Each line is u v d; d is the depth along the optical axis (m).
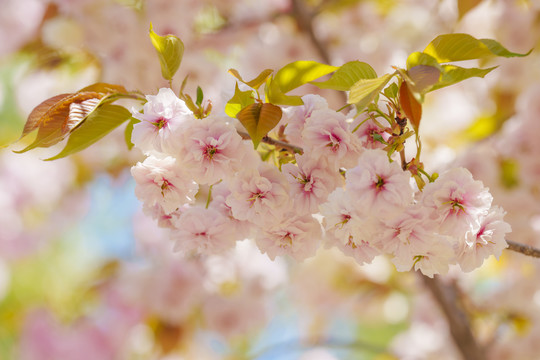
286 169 1.28
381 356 2.83
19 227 3.19
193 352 2.85
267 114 1.27
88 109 1.29
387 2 2.74
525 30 2.26
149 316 2.64
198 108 1.29
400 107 1.27
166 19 2.07
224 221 1.30
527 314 2.31
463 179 1.25
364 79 1.24
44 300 3.18
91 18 2.08
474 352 2.07
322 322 3.12
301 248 1.29
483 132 2.50
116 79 2.02
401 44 2.62
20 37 2.35
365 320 3.02
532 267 2.23
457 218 1.25
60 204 3.19
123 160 2.62
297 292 3.07
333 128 1.27
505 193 2.14
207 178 1.26
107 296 2.77
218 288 2.63
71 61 2.35
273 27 2.55
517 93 2.43
